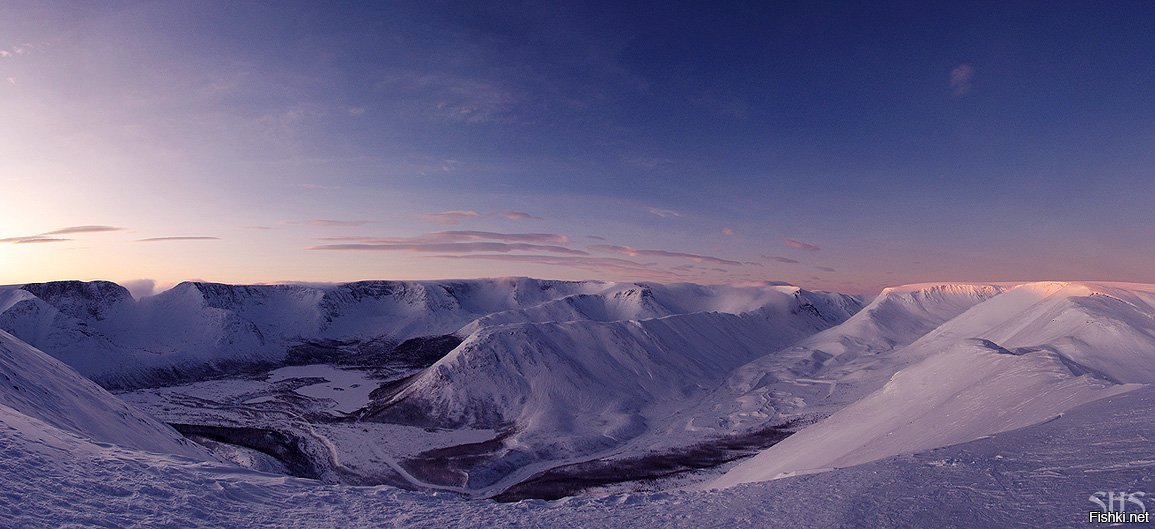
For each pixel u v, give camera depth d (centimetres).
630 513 1602
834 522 1209
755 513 1399
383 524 1631
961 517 1109
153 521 1480
